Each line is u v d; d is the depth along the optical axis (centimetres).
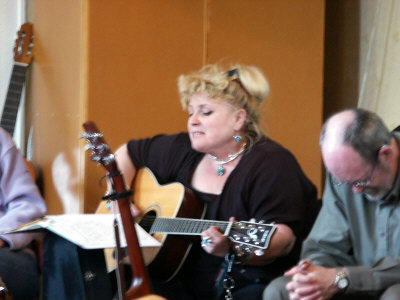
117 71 595
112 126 592
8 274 452
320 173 673
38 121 640
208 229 396
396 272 333
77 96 588
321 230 391
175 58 623
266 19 659
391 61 656
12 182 507
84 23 582
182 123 627
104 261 404
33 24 648
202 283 445
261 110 461
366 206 378
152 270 445
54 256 407
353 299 357
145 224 451
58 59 615
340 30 727
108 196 371
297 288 332
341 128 345
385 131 347
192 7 630
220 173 450
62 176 604
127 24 600
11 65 653
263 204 426
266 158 436
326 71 736
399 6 656
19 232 425
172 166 485
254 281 420
